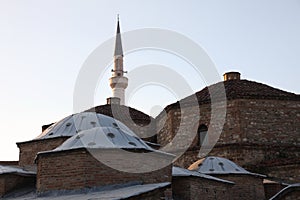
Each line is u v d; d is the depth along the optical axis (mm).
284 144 30297
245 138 29953
